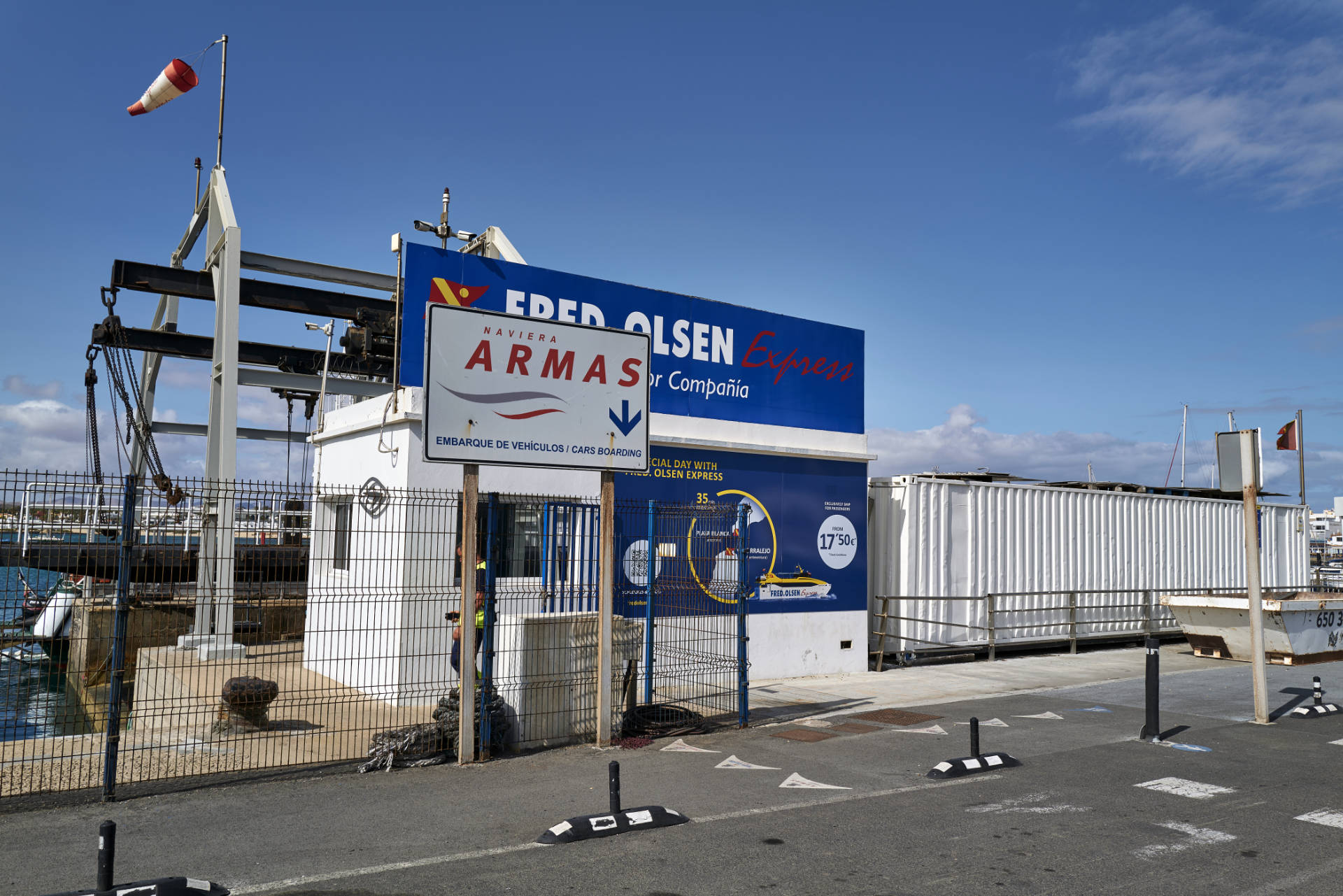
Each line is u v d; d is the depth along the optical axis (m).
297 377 18.22
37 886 5.30
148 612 12.71
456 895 5.25
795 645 14.43
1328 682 14.48
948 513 17.03
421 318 12.05
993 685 13.85
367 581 12.02
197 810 6.90
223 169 17.84
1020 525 18.25
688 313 14.16
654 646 12.41
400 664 10.94
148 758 8.27
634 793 7.55
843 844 6.26
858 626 15.23
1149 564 20.69
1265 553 23.84
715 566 13.62
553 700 9.38
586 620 9.70
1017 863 5.90
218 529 9.35
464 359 8.78
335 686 11.79
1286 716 11.23
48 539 8.07
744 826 6.66
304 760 8.41
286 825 6.55
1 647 8.69
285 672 12.84
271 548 10.66
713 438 14.08
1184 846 6.27
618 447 9.71
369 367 20.34
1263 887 5.52
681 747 9.38
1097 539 19.69
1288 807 7.27
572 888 5.39
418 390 11.52
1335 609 17.36
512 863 5.82
